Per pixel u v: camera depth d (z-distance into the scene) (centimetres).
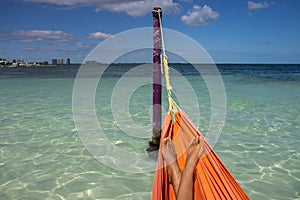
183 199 257
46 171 448
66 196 376
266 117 791
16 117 808
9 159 495
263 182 406
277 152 518
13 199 367
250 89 1455
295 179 414
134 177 430
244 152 520
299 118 776
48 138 612
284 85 1675
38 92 1367
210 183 276
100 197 374
